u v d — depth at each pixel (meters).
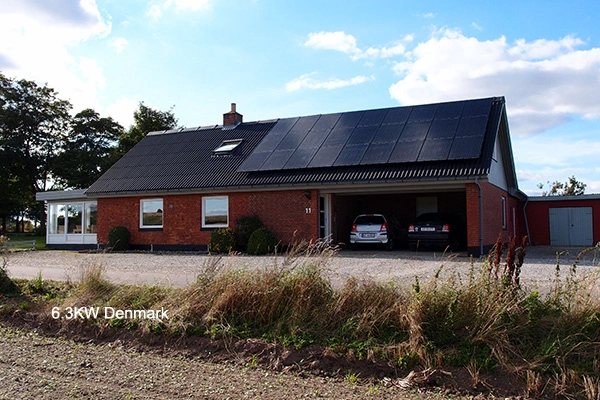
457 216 20.62
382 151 18.72
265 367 6.15
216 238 19.91
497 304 6.04
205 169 22.52
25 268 14.38
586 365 5.32
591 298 6.04
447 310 6.15
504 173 22.72
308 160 19.77
